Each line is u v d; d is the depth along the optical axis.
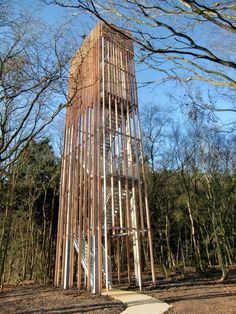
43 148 21.19
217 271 19.50
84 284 14.86
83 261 14.18
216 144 18.66
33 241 21.12
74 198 15.51
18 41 7.40
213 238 21.80
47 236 21.95
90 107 15.67
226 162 19.80
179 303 9.54
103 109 15.01
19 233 22.16
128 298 10.77
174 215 22.73
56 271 16.22
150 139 21.53
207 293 11.46
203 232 24.38
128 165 15.31
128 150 15.51
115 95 15.91
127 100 16.17
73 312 8.70
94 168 14.21
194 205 22.00
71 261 14.95
